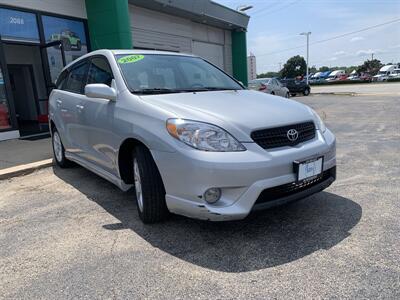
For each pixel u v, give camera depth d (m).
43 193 4.63
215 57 19.67
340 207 3.66
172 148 2.91
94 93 3.64
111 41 10.99
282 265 2.65
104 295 2.39
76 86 4.88
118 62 4.00
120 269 2.70
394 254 2.71
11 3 9.09
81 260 2.86
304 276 2.49
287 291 2.34
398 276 2.43
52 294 2.43
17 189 4.86
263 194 2.89
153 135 3.06
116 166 3.73
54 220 3.71
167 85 3.94
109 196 4.39
